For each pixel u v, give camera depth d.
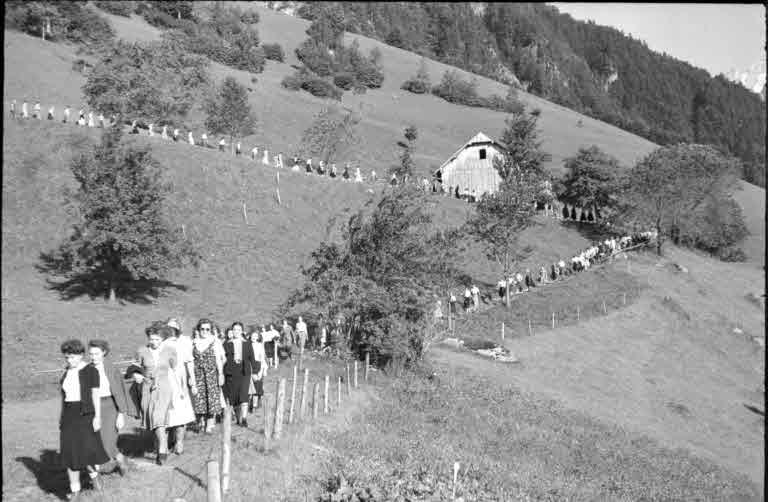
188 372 12.59
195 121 77.62
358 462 13.49
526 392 29.61
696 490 22.48
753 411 37.91
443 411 22.89
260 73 122.81
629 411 32.59
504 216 46.50
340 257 29.50
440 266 30.12
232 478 11.09
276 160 64.44
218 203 48.94
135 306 33.94
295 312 36.22
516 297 47.88
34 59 76.69
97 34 91.75
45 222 39.25
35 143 45.69
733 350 48.69
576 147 124.44
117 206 33.62
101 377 10.06
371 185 62.62
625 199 71.69
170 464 11.59
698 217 76.50
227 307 36.84
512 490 15.37
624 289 53.16
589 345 40.94
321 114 74.81
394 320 27.39
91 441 9.58
